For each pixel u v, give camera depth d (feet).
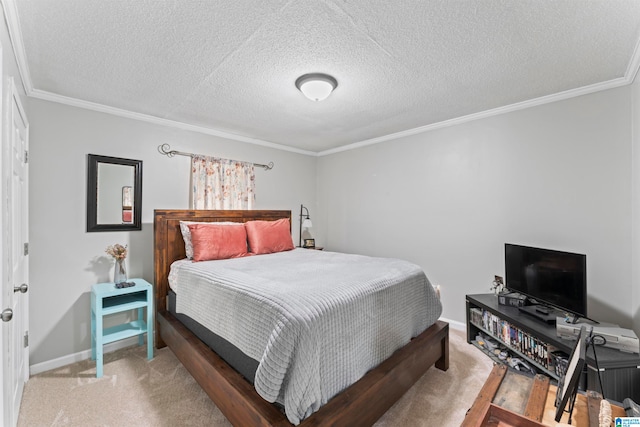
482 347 8.89
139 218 9.72
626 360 5.67
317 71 6.98
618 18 5.09
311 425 4.20
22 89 6.88
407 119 10.55
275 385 4.36
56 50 6.03
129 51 6.11
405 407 6.34
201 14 4.97
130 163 9.56
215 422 5.89
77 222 8.54
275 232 11.41
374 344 5.89
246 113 9.83
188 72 7.02
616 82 7.41
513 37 5.67
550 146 8.54
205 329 6.98
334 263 8.52
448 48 6.05
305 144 14.21
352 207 14.21
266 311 5.05
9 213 4.92
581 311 6.79
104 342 7.71
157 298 9.32
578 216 8.06
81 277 8.58
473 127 10.14
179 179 10.79
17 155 5.87
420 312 7.61
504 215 9.46
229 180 12.01
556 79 7.45
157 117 10.14
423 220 11.55
